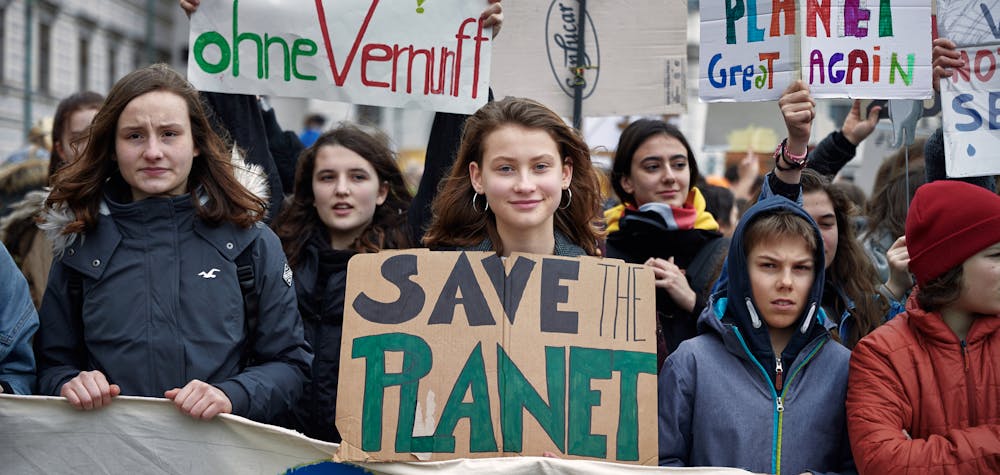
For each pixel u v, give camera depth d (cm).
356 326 266
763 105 755
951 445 251
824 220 356
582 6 441
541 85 443
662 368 290
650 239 396
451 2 365
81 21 2353
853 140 417
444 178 347
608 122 717
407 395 263
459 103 365
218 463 269
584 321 270
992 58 365
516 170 284
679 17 438
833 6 355
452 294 269
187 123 295
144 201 289
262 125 399
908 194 400
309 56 361
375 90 363
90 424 272
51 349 289
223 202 295
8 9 2016
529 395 264
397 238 380
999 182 421
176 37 2931
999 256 264
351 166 374
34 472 272
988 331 267
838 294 348
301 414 340
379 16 363
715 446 275
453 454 261
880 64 356
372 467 261
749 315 281
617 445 263
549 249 294
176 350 282
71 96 443
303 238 372
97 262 285
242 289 292
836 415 276
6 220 438
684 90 438
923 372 266
